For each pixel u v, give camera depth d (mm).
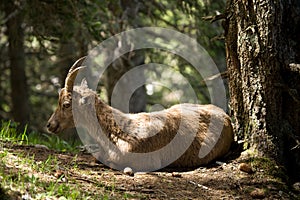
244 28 9812
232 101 10242
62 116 10070
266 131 9734
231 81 10203
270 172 9500
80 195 7988
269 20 9594
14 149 9781
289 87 9750
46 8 13766
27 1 13930
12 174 8008
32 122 22469
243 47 9836
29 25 14531
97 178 8922
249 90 9844
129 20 16203
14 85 20516
